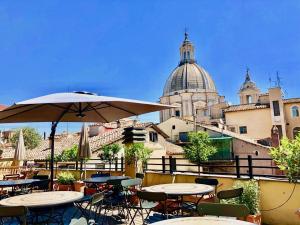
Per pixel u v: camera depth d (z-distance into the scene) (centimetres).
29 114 735
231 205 362
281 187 625
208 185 612
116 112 782
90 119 874
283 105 4409
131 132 995
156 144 2892
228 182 726
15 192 882
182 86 7288
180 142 3819
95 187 920
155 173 948
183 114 6944
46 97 577
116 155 1905
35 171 1393
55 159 2020
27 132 4853
